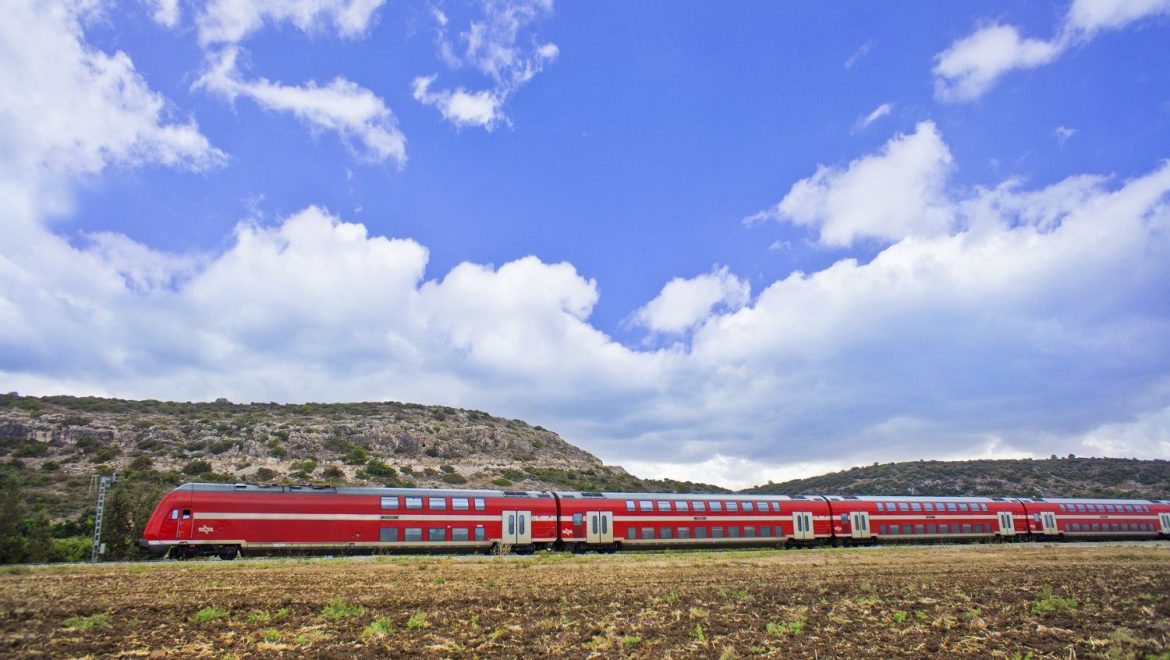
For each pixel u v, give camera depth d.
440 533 49.03
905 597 33.50
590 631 24.75
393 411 136.00
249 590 30.55
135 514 52.34
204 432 105.69
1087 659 21.69
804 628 25.89
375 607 27.86
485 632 24.30
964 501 72.38
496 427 137.00
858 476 179.38
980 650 22.64
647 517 56.34
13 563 43.94
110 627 23.25
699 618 27.48
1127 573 44.75
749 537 60.19
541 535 52.28
